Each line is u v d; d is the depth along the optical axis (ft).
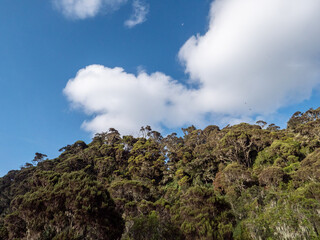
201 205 53.67
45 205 45.91
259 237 49.83
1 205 133.49
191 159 168.04
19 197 92.68
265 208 69.05
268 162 128.67
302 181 86.63
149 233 47.85
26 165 213.46
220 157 147.02
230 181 111.04
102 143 242.37
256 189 88.99
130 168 169.48
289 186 86.07
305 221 46.39
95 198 44.96
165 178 158.10
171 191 130.31
